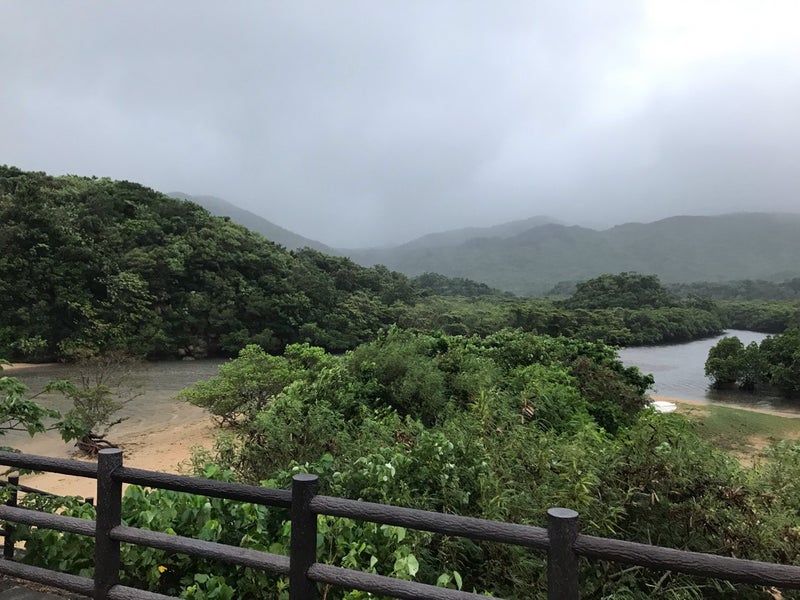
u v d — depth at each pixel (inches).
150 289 1804.9
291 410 252.7
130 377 917.2
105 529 97.2
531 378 347.3
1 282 1488.7
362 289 2652.6
